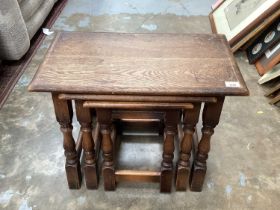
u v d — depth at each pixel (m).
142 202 1.18
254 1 2.03
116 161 1.32
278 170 1.32
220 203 1.18
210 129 1.03
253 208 1.17
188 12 2.63
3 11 1.63
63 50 1.05
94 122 1.34
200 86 0.91
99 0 2.77
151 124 1.42
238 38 1.99
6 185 1.24
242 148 1.41
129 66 0.98
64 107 0.98
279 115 1.60
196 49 1.08
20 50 1.82
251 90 1.77
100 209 1.16
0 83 1.75
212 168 1.32
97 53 1.04
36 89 0.89
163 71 0.97
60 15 2.51
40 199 1.19
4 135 1.45
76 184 1.21
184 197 1.20
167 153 1.09
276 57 1.77
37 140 1.43
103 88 0.89
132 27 2.38
